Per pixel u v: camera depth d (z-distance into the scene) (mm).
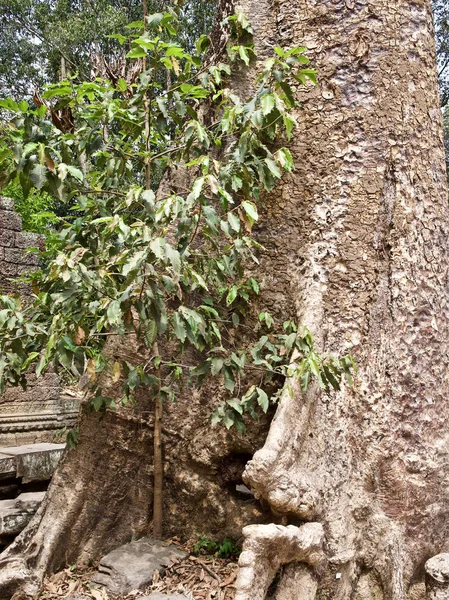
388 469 3820
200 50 4586
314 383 3729
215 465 4152
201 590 3662
